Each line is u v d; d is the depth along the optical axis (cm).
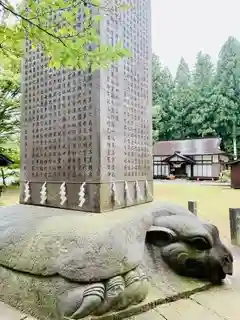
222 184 2203
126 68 380
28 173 405
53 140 375
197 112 3569
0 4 192
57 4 208
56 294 222
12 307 246
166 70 4094
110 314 220
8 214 336
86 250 229
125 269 236
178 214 353
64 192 355
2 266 270
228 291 286
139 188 393
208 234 302
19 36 214
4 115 1241
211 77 3847
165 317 232
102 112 334
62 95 367
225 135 3438
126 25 383
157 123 3641
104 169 333
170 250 301
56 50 207
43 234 255
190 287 283
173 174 2994
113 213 318
